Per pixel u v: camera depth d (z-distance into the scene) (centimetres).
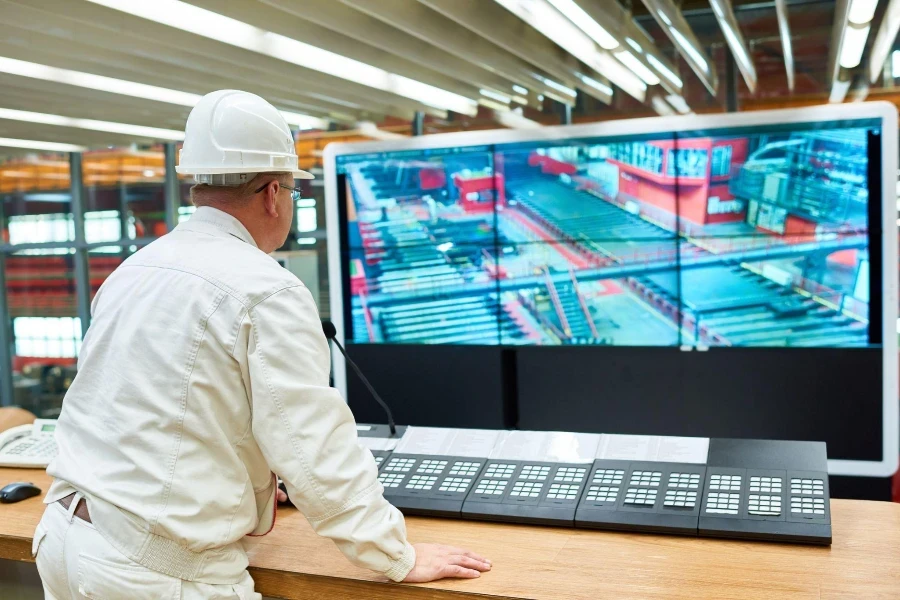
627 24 454
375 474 148
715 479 175
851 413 538
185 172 156
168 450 142
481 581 146
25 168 1022
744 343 563
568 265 605
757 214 553
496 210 620
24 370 1076
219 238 154
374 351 657
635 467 184
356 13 409
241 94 158
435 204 635
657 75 554
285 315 145
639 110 686
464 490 185
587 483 181
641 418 588
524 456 196
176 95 563
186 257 150
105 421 147
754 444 187
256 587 158
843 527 165
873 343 531
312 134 834
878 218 523
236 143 154
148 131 714
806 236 542
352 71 495
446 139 625
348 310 666
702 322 573
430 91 590
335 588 152
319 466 141
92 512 144
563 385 607
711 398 569
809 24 631
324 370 150
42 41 415
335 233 660
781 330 553
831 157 531
